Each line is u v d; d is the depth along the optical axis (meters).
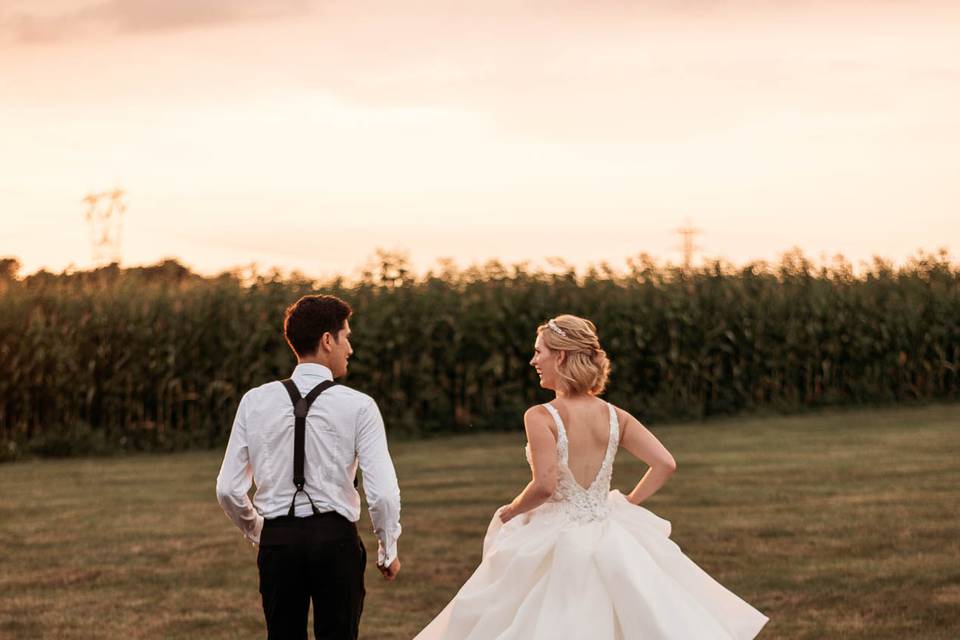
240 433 4.36
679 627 4.53
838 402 22.30
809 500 11.48
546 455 4.80
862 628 6.85
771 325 22.08
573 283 21.30
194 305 19.44
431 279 20.69
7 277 19.69
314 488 4.29
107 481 14.48
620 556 4.66
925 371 23.22
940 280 23.70
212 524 11.19
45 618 7.55
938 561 8.60
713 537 9.71
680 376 21.66
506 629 4.68
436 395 20.08
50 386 18.72
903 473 13.12
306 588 4.32
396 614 7.61
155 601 8.05
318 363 4.44
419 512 11.34
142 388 18.97
